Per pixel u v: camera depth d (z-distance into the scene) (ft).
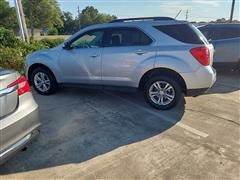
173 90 15.48
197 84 14.83
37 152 11.32
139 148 11.64
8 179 9.58
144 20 16.10
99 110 16.22
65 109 16.39
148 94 16.14
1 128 8.48
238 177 9.62
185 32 14.99
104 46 16.61
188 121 14.58
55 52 18.30
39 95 19.40
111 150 11.49
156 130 13.44
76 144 12.00
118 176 9.68
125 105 17.15
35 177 9.69
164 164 10.41
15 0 36.81
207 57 14.65
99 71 16.90
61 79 18.48
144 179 9.52
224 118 15.05
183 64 14.67
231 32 26.20
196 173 9.85
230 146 11.80
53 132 13.17
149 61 15.30
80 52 17.29
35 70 19.26
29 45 34.60
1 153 8.52
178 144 11.97
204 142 12.17
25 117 9.53
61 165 10.40
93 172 9.93
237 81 24.54
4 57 25.72
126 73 16.16
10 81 9.14
